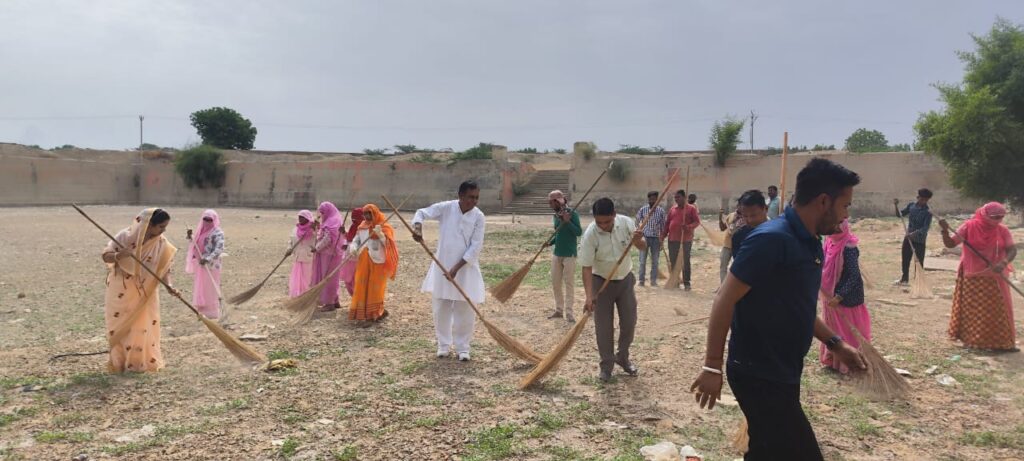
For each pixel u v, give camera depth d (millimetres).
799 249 2959
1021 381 6133
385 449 4543
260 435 4805
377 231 8602
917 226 11703
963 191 21719
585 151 36562
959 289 7500
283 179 46375
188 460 4371
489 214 38094
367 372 6449
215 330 6246
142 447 4559
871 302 10211
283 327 8508
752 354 3061
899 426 5027
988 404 5512
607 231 6176
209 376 6316
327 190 44750
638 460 4348
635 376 6348
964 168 21203
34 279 12758
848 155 29500
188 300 10453
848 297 6426
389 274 8914
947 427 5008
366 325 8594
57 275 13312
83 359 6934
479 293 7102
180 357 7035
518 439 4738
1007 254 7090
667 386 6035
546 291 11375
